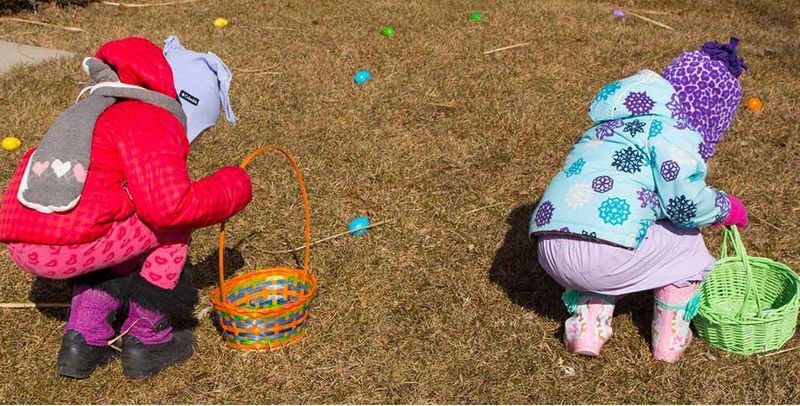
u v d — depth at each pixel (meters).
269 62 4.41
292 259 3.08
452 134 3.78
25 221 2.35
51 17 5.01
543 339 2.77
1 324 2.80
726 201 2.54
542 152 3.65
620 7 5.32
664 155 2.48
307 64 4.39
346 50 4.54
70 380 2.62
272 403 2.59
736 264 2.86
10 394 2.59
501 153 3.63
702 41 4.71
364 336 2.78
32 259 2.37
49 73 4.25
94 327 2.58
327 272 3.01
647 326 2.80
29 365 2.67
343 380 2.64
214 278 3.00
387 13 5.06
